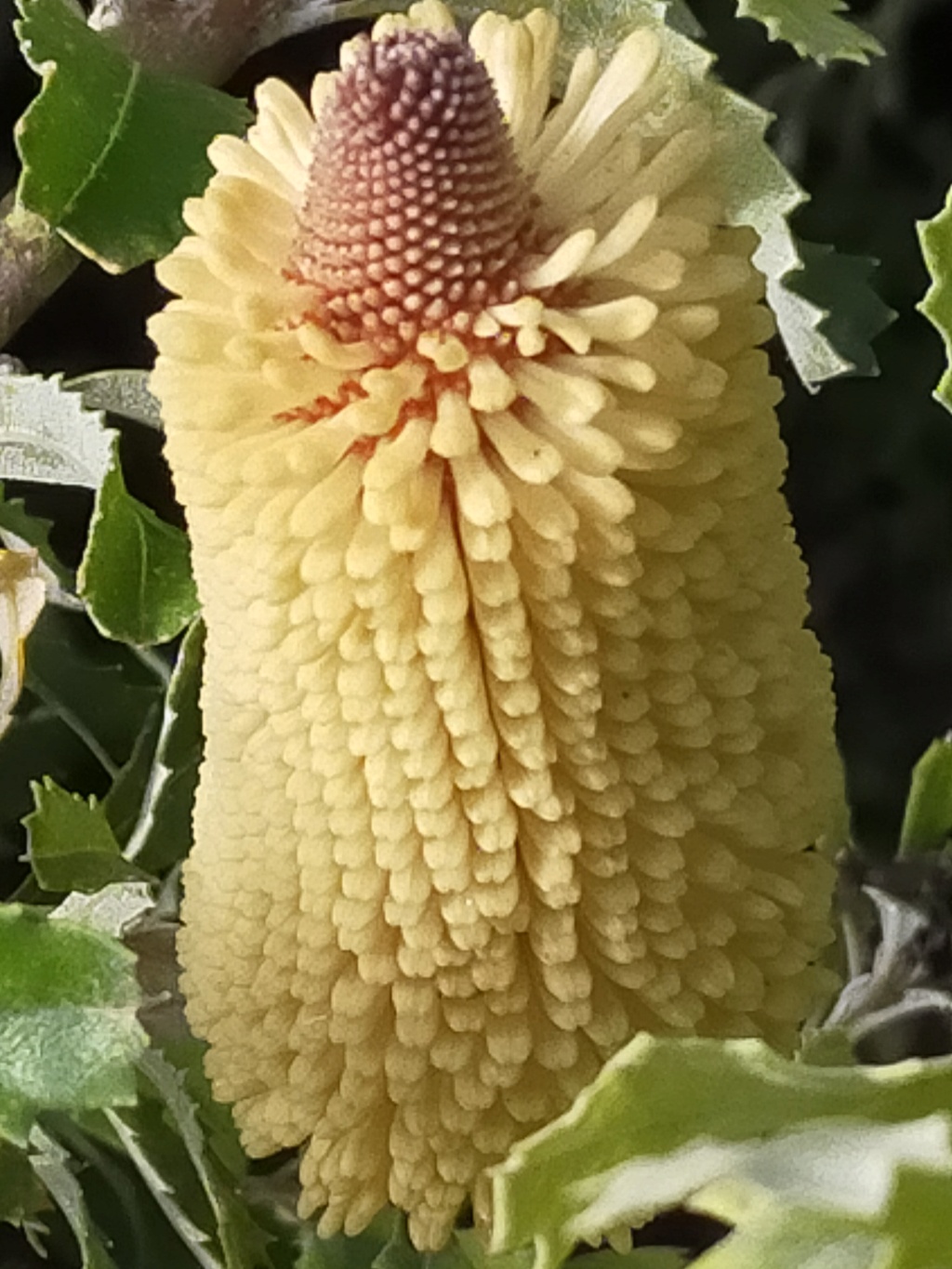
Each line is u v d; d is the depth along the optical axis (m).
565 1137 0.20
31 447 0.33
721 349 0.24
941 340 0.46
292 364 0.23
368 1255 0.29
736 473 0.25
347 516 0.23
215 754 0.26
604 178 0.24
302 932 0.25
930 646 0.48
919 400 0.47
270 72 0.39
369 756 0.24
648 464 0.23
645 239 0.24
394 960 0.25
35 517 0.39
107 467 0.32
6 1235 0.37
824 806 0.28
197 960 0.27
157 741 0.36
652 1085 0.20
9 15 0.39
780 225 0.30
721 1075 0.20
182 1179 0.31
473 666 0.24
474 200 0.23
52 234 0.34
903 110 0.45
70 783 0.38
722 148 0.29
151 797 0.33
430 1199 0.26
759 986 0.26
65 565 0.41
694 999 0.26
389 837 0.25
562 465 0.23
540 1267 0.21
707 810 0.25
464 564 0.24
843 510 0.48
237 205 0.24
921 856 0.32
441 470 0.24
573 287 0.24
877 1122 0.20
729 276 0.24
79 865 0.33
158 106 0.31
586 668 0.24
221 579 0.25
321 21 0.33
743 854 0.26
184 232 0.30
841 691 0.48
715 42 0.42
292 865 0.26
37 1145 0.31
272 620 0.24
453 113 0.23
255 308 0.23
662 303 0.24
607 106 0.25
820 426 0.47
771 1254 0.19
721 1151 0.20
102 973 0.28
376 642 0.24
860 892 0.32
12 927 0.28
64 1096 0.27
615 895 0.25
